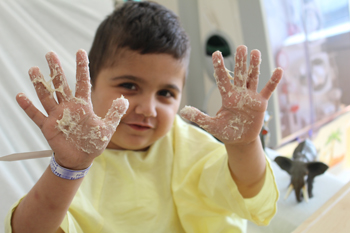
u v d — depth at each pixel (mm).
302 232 419
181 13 1548
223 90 441
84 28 1132
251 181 545
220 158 610
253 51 435
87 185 574
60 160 392
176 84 608
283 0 1512
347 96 1857
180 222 629
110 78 589
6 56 908
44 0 1084
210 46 1545
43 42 991
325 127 1787
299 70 1619
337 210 452
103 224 542
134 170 629
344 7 1652
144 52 564
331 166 1684
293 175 843
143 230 567
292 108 1613
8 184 713
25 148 808
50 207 414
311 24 1651
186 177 635
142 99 581
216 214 625
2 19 958
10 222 441
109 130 396
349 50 1739
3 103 835
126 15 625
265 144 996
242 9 1432
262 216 583
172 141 713
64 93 391
